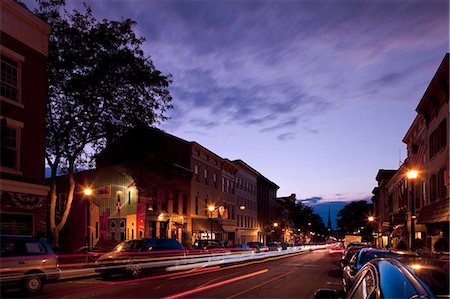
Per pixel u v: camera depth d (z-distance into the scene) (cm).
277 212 9162
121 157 3066
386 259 460
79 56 2553
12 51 2059
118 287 1577
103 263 1934
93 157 2766
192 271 2356
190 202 4462
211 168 5147
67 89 2584
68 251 3152
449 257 527
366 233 10144
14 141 2080
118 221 3656
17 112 2086
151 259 2098
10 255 1346
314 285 1675
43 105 2253
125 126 2709
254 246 4569
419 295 340
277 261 3516
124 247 2112
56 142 2636
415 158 3416
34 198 2075
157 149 3112
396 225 4316
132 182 3506
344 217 14238
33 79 2200
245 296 1348
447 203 2355
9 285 1320
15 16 2094
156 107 2747
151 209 3700
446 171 2461
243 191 6588
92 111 2628
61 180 4009
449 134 2388
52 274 1436
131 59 2580
